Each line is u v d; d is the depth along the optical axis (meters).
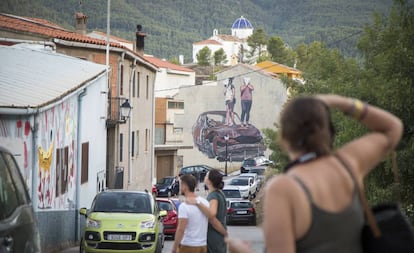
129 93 57.22
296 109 5.24
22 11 141.38
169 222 40.25
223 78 124.56
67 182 31.06
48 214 27.20
